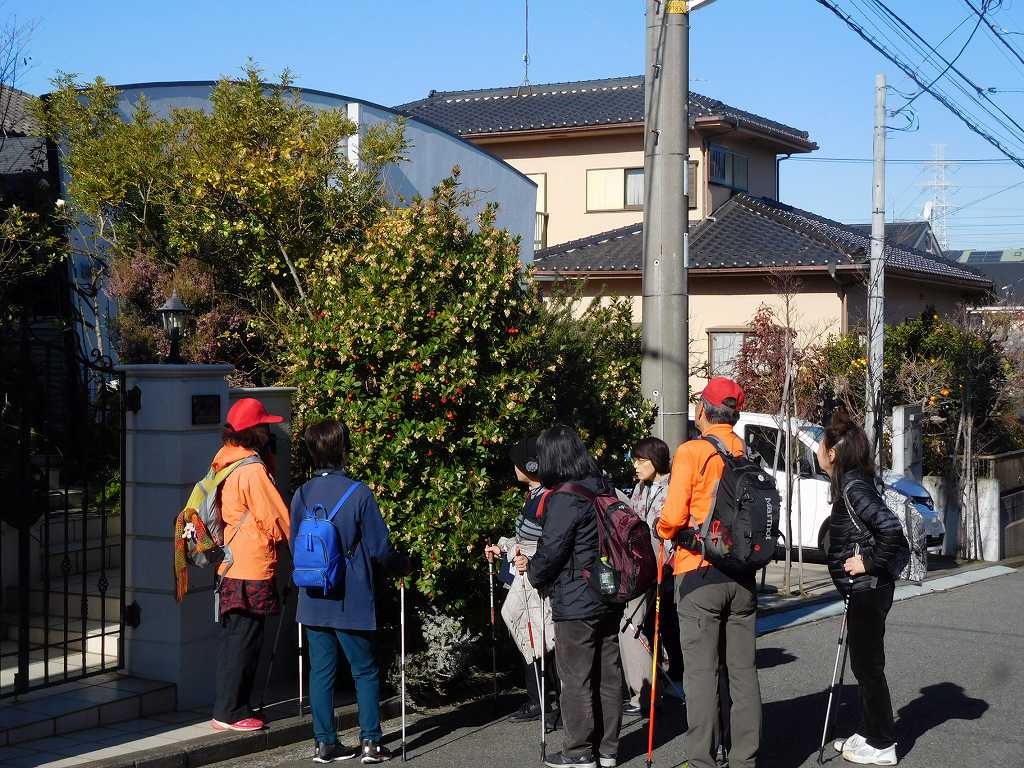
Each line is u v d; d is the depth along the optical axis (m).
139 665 7.26
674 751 6.90
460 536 7.43
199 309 10.98
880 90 16.09
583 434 9.08
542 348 8.87
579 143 27.67
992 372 18.80
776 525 6.01
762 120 29.27
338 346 7.67
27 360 7.13
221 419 7.41
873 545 6.45
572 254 24.20
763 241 22.94
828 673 8.95
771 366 18.83
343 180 11.69
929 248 42.41
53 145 12.06
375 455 7.54
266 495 6.68
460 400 7.59
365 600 6.45
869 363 15.79
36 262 11.03
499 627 8.06
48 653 7.36
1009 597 13.10
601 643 6.50
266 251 11.04
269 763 6.50
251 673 6.75
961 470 17.53
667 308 9.59
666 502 6.09
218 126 11.52
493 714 7.75
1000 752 6.88
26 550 6.89
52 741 6.33
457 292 7.95
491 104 30.06
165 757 6.14
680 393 9.61
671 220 9.55
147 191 11.34
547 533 6.26
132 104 12.59
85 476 7.36
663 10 9.51
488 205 8.94
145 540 7.23
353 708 7.34
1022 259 62.94
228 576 6.64
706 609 6.00
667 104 9.53
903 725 7.47
